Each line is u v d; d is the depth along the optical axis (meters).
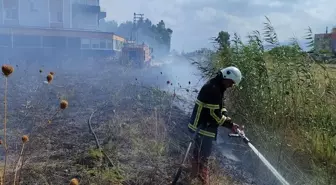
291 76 6.41
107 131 6.05
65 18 39.72
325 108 5.70
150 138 5.63
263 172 5.14
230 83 4.38
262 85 6.71
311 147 5.23
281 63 6.65
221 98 4.43
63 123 6.73
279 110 6.15
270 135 5.81
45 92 10.04
